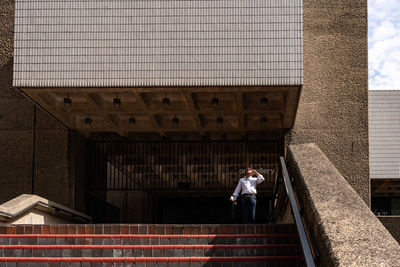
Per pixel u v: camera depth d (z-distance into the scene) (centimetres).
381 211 2130
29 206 923
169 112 1159
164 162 1562
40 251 706
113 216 1695
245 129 1287
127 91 1009
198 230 741
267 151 1411
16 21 991
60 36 986
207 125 1270
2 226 749
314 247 564
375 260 435
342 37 1289
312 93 1273
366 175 1238
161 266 677
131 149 1412
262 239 725
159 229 741
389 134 1867
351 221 529
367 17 1293
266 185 1708
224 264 677
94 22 988
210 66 972
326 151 1251
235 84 967
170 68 973
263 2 986
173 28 984
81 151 1330
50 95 1098
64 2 995
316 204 582
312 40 1293
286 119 1209
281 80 964
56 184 1269
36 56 981
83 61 979
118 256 701
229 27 981
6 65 1302
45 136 1287
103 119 1266
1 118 1295
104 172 1469
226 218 2592
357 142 1250
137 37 983
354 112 1261
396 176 1819
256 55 973
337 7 1301
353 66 1277
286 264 677
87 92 1022
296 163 773
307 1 1308
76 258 683
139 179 1880
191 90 1000
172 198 2331
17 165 1280
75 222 1264
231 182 1798
